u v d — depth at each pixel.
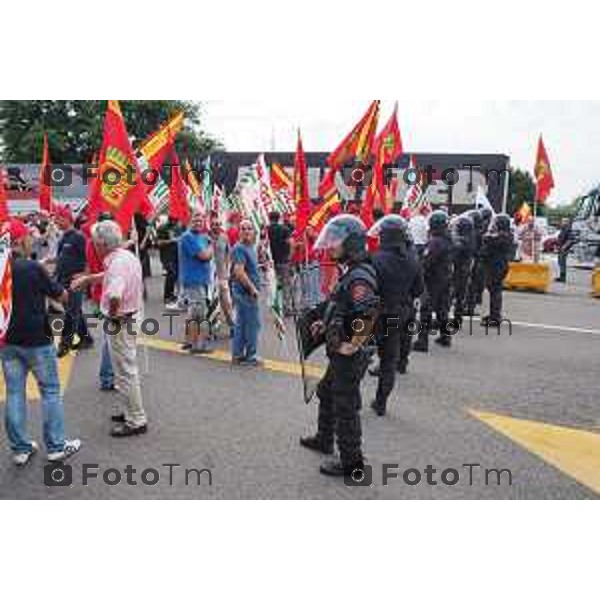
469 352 9.22
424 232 11.04
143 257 12.51
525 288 16.45
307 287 5.91
